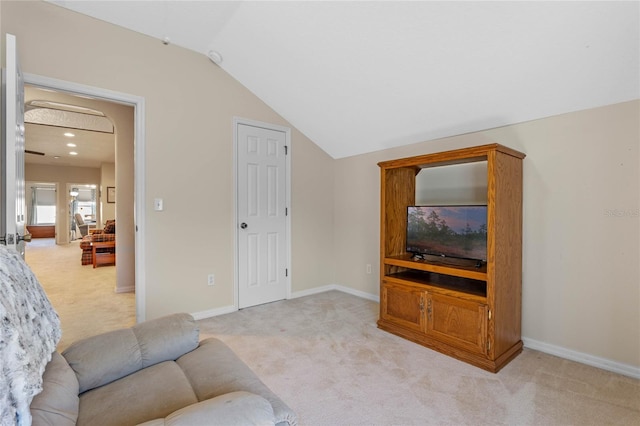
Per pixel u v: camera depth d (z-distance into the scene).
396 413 1.67
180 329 1.47
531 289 2.45
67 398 1.00
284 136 3.75
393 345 2.48
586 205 2.20
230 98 3.30
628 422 1.59
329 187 4.23
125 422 0.99
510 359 2.23
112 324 2.96
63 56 2.39
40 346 0.99
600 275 2.15
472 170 2.80
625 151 2.04
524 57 1.99
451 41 2.06
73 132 5.40
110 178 8.53
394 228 2.95
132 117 4.11
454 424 1.59
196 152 3.06
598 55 1.83
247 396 0.94
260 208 3.55
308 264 4.00
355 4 2.06
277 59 2.85
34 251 7.86
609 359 2.11
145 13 2.50
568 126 2.26
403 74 2.46
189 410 0.85
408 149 3.38
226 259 3.27
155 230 2.83
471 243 2.39
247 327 2.85
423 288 2.49
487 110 2.50
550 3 1.65
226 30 2.71
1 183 2.03
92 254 5.87
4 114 2.08
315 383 1.95
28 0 2.26
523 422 1.60
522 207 2.47
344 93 2.95
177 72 2.95
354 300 3.72
